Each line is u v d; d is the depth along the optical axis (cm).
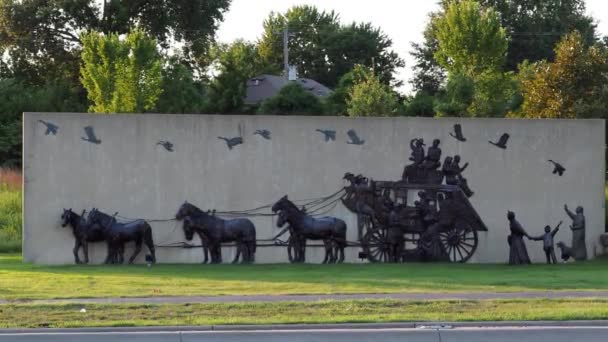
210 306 2153
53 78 8306
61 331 1878
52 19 8112
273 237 3309
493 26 6869
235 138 3319
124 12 8088
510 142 3425
